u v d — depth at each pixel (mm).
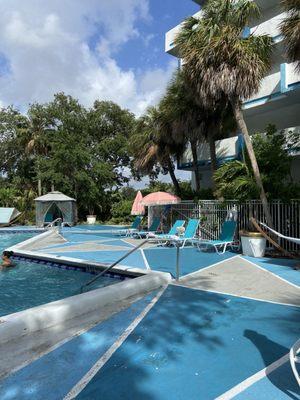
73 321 5602
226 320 5676
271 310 6207
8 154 43875
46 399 3412
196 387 3633
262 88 20922
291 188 13508
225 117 18125
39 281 10203
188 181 34562
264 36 13461
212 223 16625
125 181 45469
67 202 33125
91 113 44031
